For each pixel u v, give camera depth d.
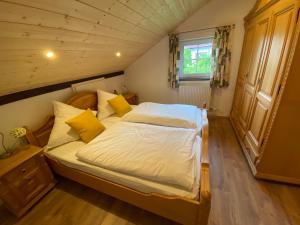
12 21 0.94
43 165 1.74
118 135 1.81
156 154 1.41
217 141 2.62
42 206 1.65
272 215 1.43
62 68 1.94
